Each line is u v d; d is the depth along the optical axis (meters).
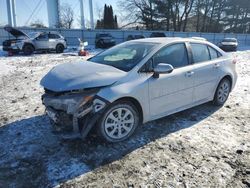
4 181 3.04
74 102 3.53
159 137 4.12
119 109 3.80
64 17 55.66
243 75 9.52
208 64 5.05
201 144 3.91
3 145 3.87
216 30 57.44
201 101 5.10
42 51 20.45
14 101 6.03
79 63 4.46
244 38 45.22
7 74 9.91
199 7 53.16
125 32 36.47
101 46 27.23
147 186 2.94
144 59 4.07
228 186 2.95
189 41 4.86
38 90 7.08
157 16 50.19
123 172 3.20
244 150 3.75
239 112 5.30
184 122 4.73
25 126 4.55
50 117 3.88
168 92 4.31
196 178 3.09
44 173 3.18
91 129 3.79
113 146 3.81
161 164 3.37
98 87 3.61
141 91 3.89
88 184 2.98
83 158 3.50
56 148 3.76
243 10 58.19
